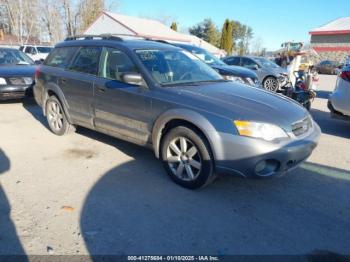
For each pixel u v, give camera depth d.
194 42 39.47
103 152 4.79
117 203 3.33
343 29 36.31
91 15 47.97
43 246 2.63
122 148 4.97
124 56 4.30
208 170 3.41
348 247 2.75
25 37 46.53
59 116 5.49
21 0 43.25
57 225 2.92
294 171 4.29
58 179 3.85
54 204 3.28
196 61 4.86
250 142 3.13
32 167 4.19
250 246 2.72
